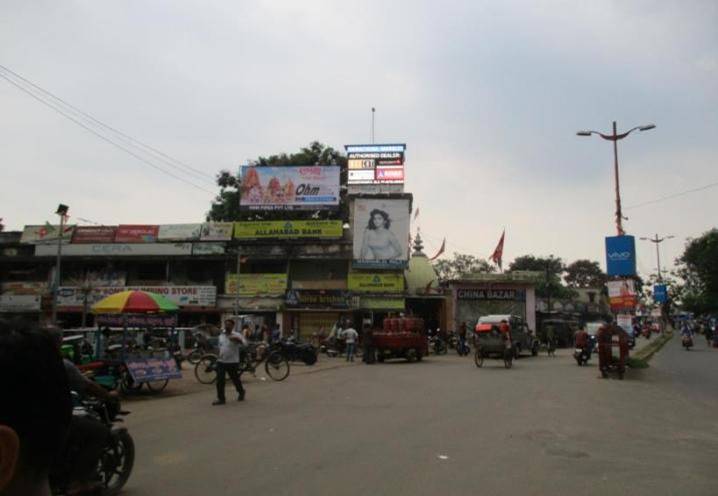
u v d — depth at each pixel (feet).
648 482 22.61
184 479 22.74
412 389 52.65
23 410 4.69
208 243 127.75
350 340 93.66
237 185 147.64
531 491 21.18
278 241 127.24
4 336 4.82
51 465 4.95
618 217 80.79
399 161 132.05
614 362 64.75
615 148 81.61
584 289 233.14
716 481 22.85
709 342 175.01
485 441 29.84
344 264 128.77
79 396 22.95
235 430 32.78
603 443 29.89
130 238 129.59
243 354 63.93
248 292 124.88
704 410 41.70
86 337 64.85
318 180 132.46
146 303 48.91
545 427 33.94
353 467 24.43
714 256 226.58
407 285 139.33
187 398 47.39
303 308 122.83
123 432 22.07
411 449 27.84
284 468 24.27
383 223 126.41
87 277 130.62
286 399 46.09
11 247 133.08
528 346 108.88
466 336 124.16
